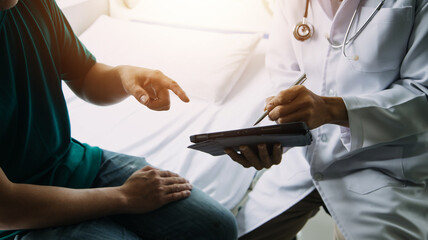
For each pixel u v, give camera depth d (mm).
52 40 899
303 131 735
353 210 1011
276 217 1159
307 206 1179
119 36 2018
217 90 1666
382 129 909
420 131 924
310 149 1104
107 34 2047
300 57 1148
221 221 913
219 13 2146
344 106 894
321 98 877
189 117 1535
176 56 1837
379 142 927
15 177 817
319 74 1106
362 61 974
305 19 1110
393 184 986
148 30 2035
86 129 1451
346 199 1033
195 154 1325
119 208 815
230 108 1631
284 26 1230
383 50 945
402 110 903
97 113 1553
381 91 960
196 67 1767
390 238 926
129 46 1946
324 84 1070
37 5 863
